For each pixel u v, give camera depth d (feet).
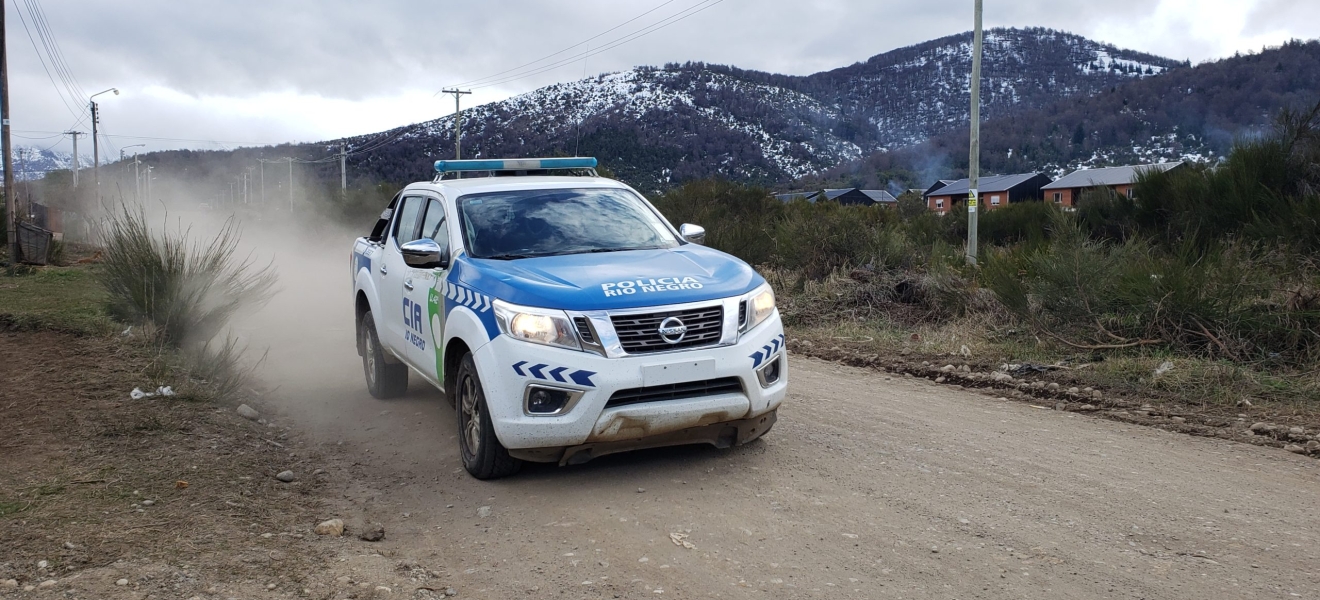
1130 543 13.66
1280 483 16.48
